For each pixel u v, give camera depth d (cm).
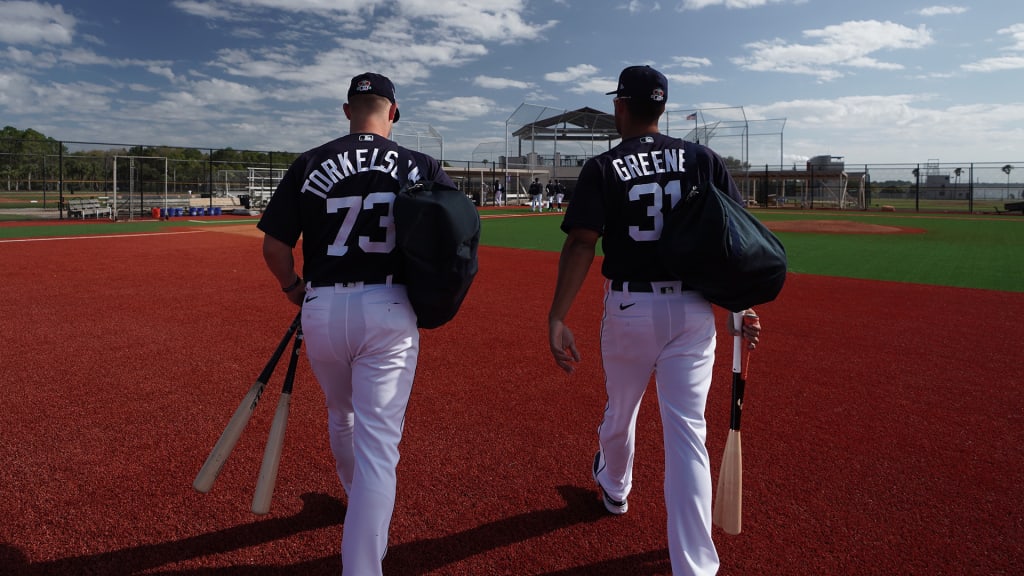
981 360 566
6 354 557
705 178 244
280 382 491
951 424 416
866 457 367
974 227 2311
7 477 330
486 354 577
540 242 1723
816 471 349
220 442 245
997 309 798
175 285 933
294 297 261
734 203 230
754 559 270
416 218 222
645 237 238
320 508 308
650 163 243
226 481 332
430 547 278
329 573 259
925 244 1673
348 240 232
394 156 244
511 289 937
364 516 221
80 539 276
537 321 716
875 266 1232
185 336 627
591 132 5125
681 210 230
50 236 1742
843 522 298
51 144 2725
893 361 562
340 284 233
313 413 429
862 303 834
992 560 268
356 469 229
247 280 984
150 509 303
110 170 3008
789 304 825
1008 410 441
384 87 257
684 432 233
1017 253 1459
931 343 626
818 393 476
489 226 2352
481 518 302
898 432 403
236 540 280
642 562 270
